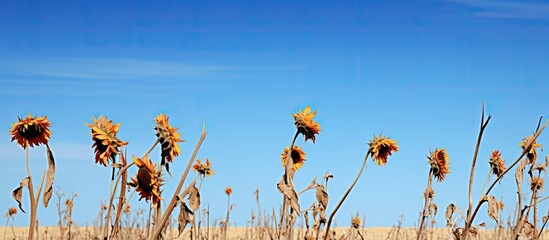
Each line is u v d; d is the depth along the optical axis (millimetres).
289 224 4062
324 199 3820
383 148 3727
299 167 4512
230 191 7090
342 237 5047
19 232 10445
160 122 2738
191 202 2811
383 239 12281
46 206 2814
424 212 4020
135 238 5449
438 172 3992
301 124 3674
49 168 2820
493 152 3783
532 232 3789
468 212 3318
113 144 2729
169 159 2760
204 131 2666
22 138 2846
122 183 2754
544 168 3822
